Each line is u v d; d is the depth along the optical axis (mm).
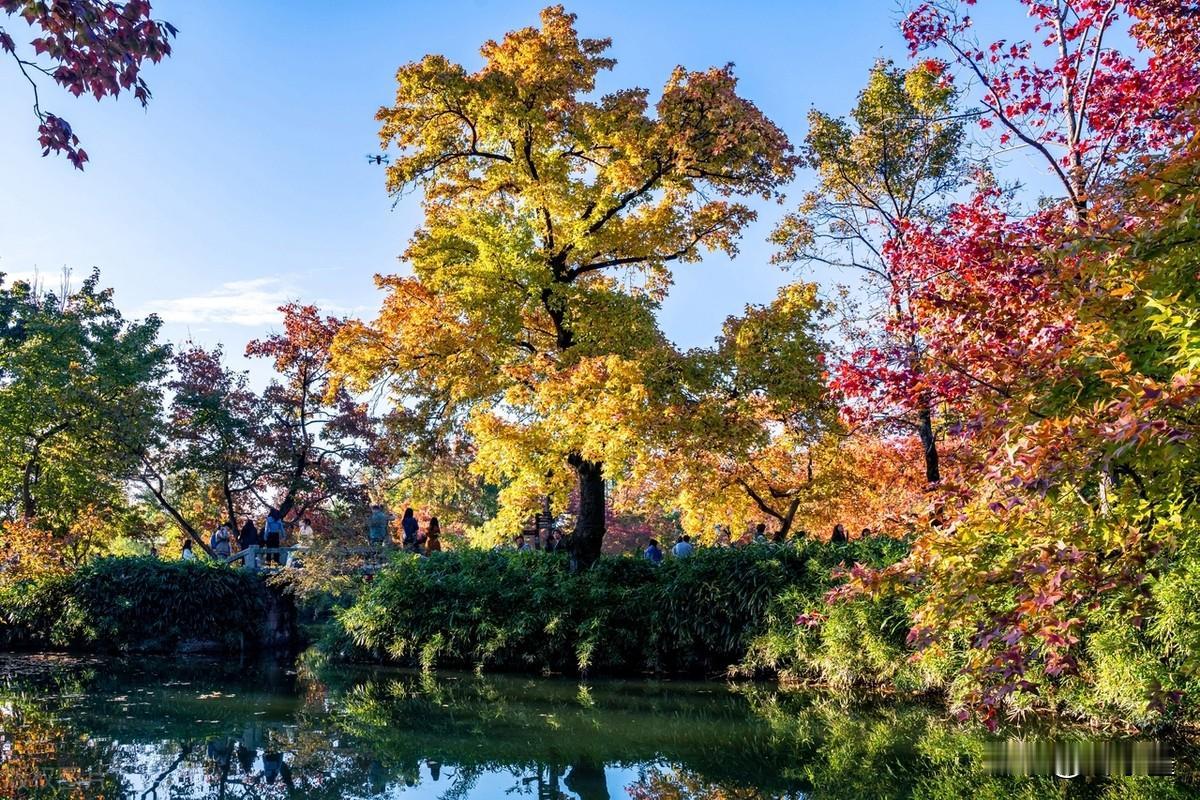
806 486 20984
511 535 21688
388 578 17328
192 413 29031
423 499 34781
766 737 10039
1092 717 9500
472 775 8555
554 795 7848
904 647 11883
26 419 25844
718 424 15648
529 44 16938
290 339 29453
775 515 21875
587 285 19250
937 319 8070
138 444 27344
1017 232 8055
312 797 7738
